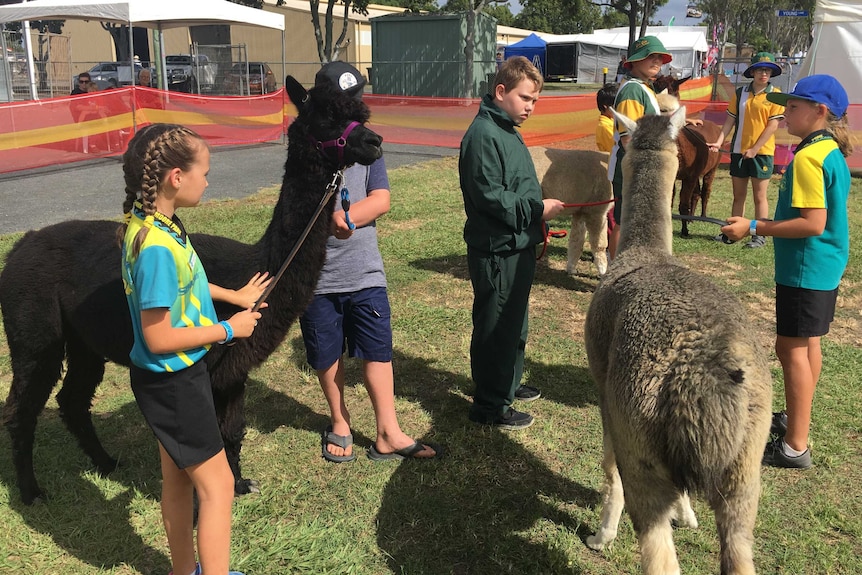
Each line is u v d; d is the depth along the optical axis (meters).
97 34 34.03
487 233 3.84
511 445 4.05
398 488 3.63
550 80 42.25
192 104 15.14
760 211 8.45
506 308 3.97
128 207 2.44
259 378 4.95
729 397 2.07
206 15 15.24
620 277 2.85
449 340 5.61
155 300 2.27
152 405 2.43
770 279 7.12
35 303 3.25
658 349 2.24
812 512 3.39
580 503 3.54
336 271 3.61
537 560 3.12
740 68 29.05
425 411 4.46
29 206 9.80
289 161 2.91
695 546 3.20
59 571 2.99
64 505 3.43
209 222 8.73
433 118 17.22
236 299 2.76
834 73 12.48
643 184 3.19
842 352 5.27
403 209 9.98
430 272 7.30
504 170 3.74
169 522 2.68
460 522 3.37
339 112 2.78
